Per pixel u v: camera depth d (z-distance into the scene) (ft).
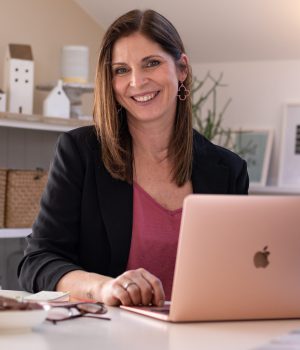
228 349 4.03
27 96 13.57
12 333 4.40
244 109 15.57
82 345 4.05
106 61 6.77
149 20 6.68
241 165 7.40
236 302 4.88
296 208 4.89
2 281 14.24
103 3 15.26
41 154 14.89
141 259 6.74
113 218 6.70
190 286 4.75
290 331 4.62
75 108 14.52
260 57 15.31
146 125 6.86
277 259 4.91
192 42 15.61
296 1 13.64
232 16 14.48
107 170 6.79
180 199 7.04
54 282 5.98
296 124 14.90
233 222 4.75
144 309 5.16
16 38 14.51
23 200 13.35
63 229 6.64
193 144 7.28
